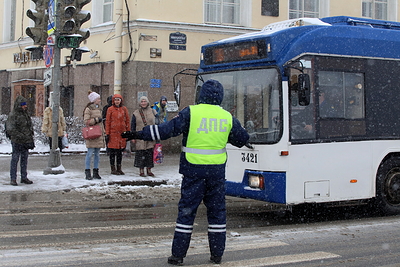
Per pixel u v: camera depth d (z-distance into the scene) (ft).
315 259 19.48
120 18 61.05
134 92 61.93
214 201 18.34
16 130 36.35
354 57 28.04
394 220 28.25
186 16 63.62
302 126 26.09
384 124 28.89
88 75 67.41
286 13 68.49
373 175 28.35
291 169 25.62
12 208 29.66
